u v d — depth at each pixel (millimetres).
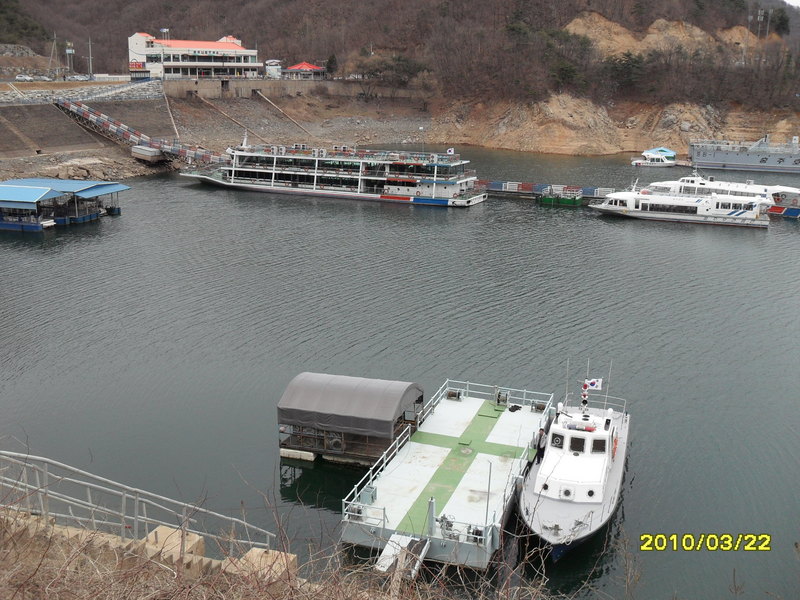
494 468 51281
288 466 55188
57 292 91688
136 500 28656
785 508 50344
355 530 44250
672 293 93938
